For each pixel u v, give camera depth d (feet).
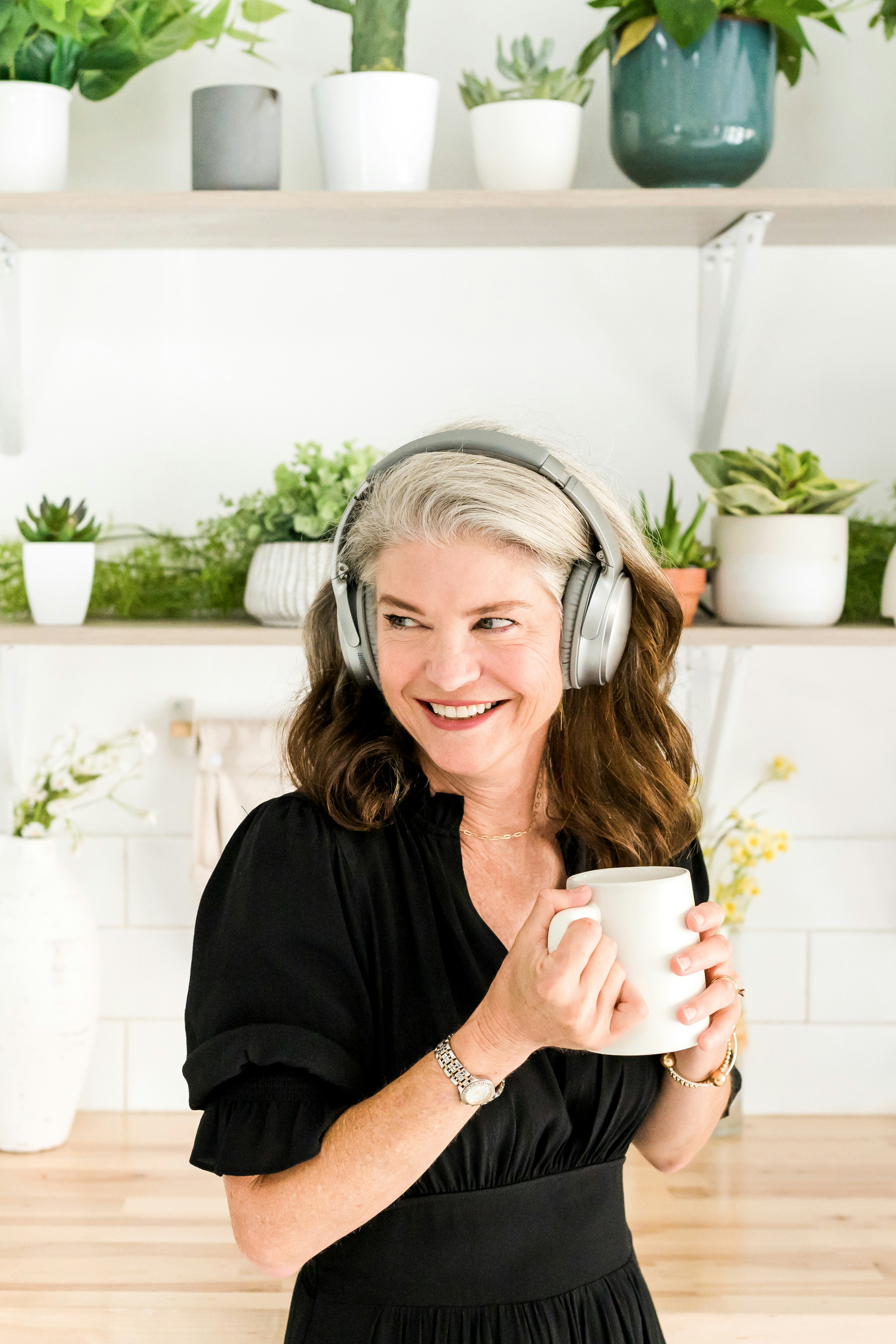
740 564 4.98
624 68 4.82
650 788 3.18
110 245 5.42
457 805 3.00
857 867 5.73
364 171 4.83
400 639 2.71
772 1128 5.56
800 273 5.59
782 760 5.68
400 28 4.86
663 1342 3.06
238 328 5.58
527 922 2.39
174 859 5.69
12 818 5.55
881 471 5.66
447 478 2.61
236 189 4.83
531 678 2.70
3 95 4.77
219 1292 4.07
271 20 5.46
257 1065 2.57
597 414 5.63
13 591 5.49
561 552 2.69
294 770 3.00
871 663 5.71
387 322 5.58
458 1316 2.79
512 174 4.88
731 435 5.66
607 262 5.58
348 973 2.75
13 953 5.11
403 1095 2.43
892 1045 5.75
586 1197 2.94
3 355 5.37
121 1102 5.73
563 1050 2.87
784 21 4.68
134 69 5.03
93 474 5.59
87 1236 4.46
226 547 5.53
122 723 5.67
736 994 2.53
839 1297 4.03
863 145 5.52
